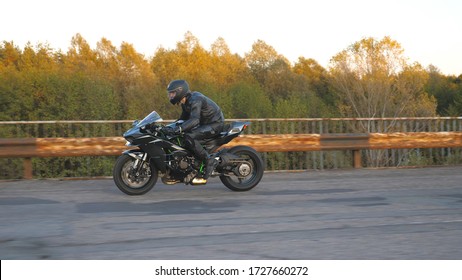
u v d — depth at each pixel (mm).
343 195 11688
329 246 7324
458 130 19219
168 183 11727
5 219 9078
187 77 59188
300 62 102688
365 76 61156
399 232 8141
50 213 9617
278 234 8008
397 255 6898
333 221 8938
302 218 9180
